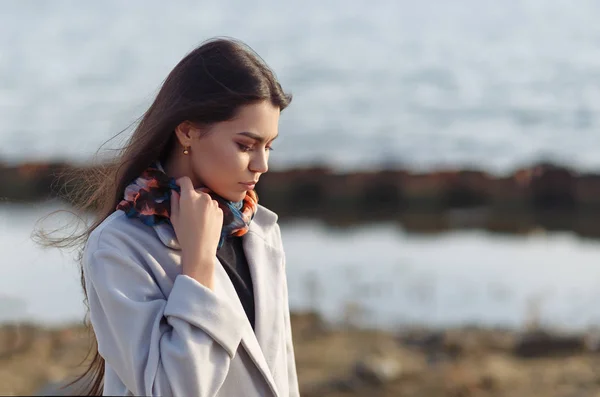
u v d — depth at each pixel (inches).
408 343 399.2
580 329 418.0
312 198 903.1
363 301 499.2
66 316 454.6
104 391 116.9
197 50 108.4
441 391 318.3
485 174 934.4
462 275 580.4
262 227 124.0
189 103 105.4
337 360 366.0
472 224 786.2
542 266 612.1
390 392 319.3
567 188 899.4
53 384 304.7
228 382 111.0
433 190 909.2
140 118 118.1
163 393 102.4
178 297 104.7
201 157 107.8
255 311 116.4
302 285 540.7
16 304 471.5
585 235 733.9
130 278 107.0
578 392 310.2
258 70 106.7
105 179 115.3
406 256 642.2
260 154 108.2
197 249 106.8
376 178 922.7
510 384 323.3
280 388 116.0
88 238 111.8
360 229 757.3
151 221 108.3
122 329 105.5
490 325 446.9
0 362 355.3
